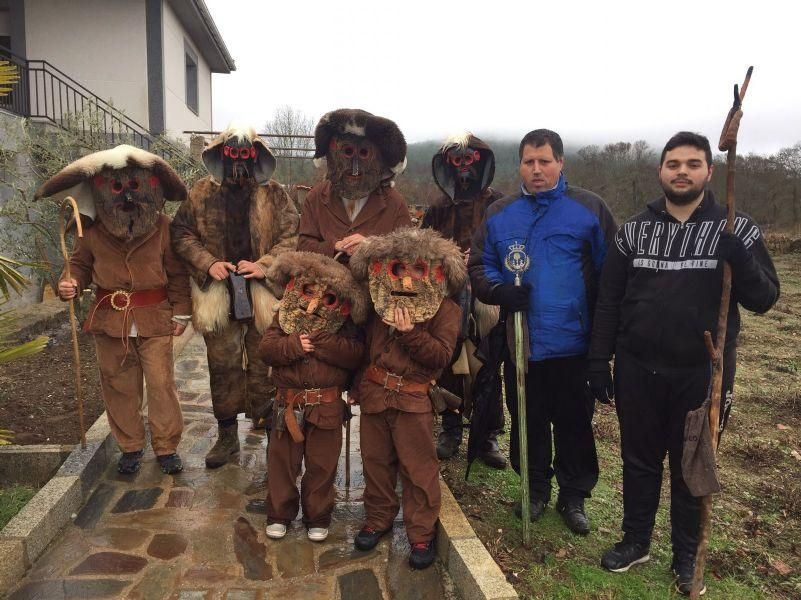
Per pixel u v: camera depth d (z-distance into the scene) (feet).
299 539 10.53
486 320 12.78
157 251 12.25
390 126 11.10
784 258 56.70
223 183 12.69
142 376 12.73
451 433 13.79
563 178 10.79
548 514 11.60
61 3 37.42
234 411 13.29
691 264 8.77
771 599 9.45
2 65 11.19
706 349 8.86
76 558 9.85
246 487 12.20
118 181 11.54
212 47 51.70
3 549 9.20
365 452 10.24
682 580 9.46
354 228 11.61
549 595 9.14
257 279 12.59
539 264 10.43
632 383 9.47
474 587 8.78
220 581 9.38
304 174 43.47
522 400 10.24
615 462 14.40
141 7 38.06
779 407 18.75
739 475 13.93
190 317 12.89
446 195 13.73
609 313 9.78
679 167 8.56
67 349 21.03
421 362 9.62
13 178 24.76
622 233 9.50
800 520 11.94
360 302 9.91
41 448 12.42
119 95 38.34
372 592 9.25
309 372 10.05
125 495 11.78
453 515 10.40
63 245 11.55
